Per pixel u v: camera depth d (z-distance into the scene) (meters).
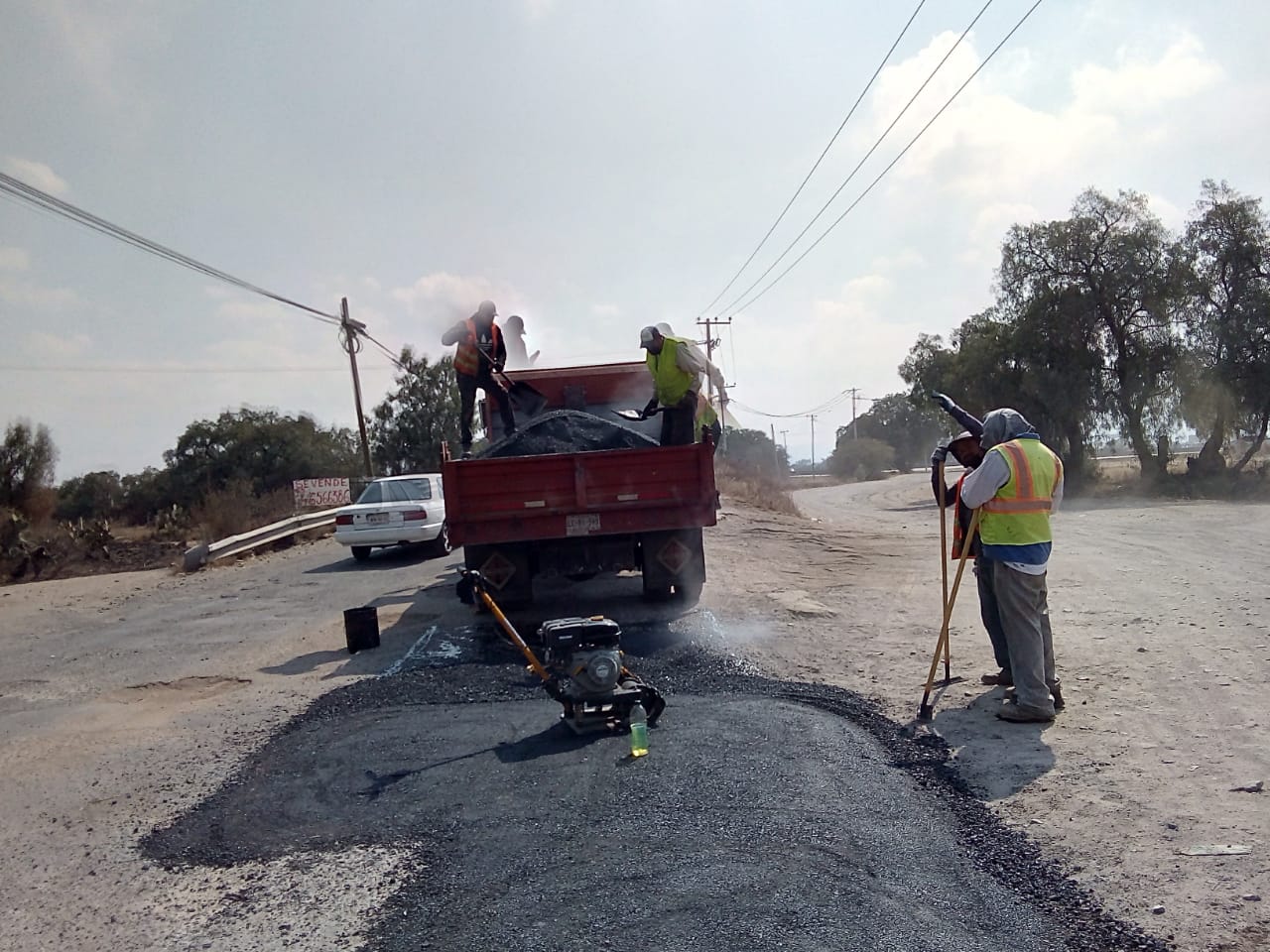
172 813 5.49
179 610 13.98
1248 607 9.27
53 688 9.15
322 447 49.50
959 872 4.16
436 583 14.14
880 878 4.11
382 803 5.35
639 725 6.04
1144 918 3.72
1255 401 36.94
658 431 12.91
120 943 4.05
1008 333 42.56
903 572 13.47
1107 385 39.91
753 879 4.12
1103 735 5.73
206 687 8.66
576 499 9.80
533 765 5.75
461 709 7.10
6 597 17.53
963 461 7.05
